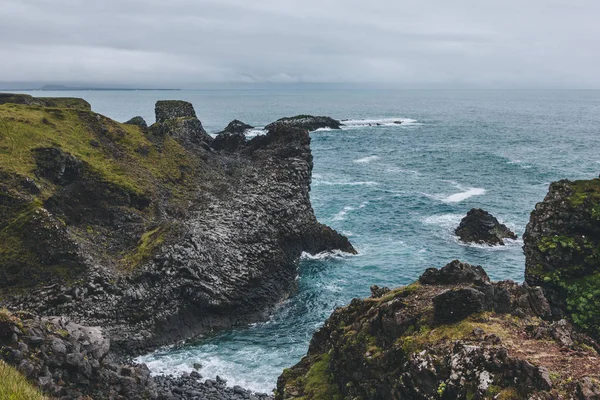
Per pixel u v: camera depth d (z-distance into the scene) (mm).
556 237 31594
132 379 26500
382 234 67188
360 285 52656
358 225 70812
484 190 87875
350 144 147750
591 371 16453
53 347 23703
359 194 86812
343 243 62000
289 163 69562
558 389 15789
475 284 21422
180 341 42281
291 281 53625
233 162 73625
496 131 181250
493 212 74625
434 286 23031
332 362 23594
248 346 41469
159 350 40656
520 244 61719
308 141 77625
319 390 23047
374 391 20344
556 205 32875
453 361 17953
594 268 30109
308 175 70000
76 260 41938
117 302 40812
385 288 26359
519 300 21656
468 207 77938
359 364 21656
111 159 60750
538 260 32156
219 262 47969
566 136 163000
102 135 65375
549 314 21875
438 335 19656
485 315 20172
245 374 36906
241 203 60188
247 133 160375
